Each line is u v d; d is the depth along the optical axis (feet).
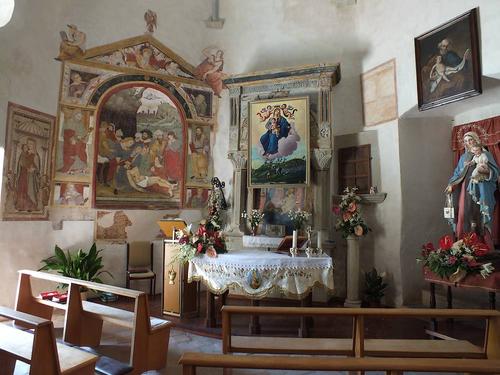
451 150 23.41
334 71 24.09
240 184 25.62
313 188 24.31
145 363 12.72
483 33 18.02
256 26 28.84
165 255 20.02
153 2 27.17
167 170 27.17
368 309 10.41
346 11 26.66
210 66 29.19
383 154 23.70
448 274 16.55
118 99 25.48
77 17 23.75
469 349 10.60
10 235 19.72
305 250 18.24
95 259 22.48
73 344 14.47
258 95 25.96
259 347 10.80
